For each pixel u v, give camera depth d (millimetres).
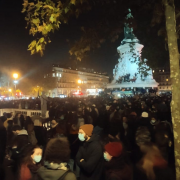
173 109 3568
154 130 5621
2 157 4930
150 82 65562
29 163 3836
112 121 7734
